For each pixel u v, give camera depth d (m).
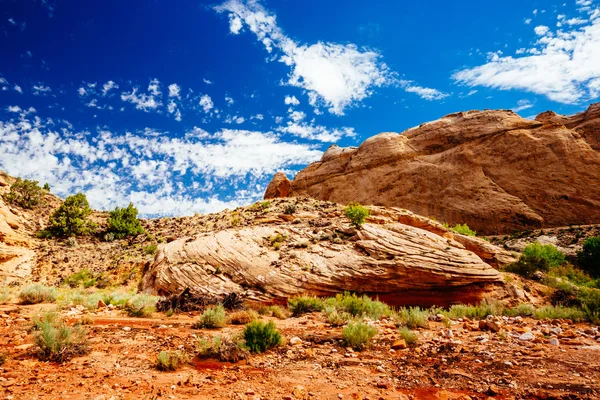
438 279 19.11
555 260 30.95
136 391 4.71
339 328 10.38
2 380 4.85
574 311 11.62
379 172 75.31
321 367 6.43
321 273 19.89
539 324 10.25
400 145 77.00
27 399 4.19
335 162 86.00
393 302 19.45
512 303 18.78
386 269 19.62
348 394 5.07
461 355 6.91
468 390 5.16
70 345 6.54
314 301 15.39
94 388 4.72
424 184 68.69
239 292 19.56
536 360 6.33
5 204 40.84
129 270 31.36
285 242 24.12
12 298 14.70
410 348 7.73
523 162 61.12
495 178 62.25
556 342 7.44
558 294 20.20
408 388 5.35
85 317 10.35
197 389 4.98
